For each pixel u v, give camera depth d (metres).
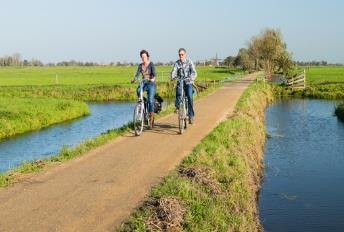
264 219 11.08
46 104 32.72
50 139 22.67
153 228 6.59
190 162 10.29
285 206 12.12
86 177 9.38
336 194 13.30
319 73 97.50
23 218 7.09
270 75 71.00
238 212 8.70
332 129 26.25
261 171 15.47
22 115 26.78
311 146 21.11
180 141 13.19
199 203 7.68
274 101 44.56
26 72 112.94
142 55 14.27
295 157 18.72
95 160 10.88
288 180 14.97
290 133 24.84
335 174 15.86
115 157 11.19
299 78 54.28
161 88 47.50
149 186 8.73
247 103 25.14
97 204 7.73
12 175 9.45
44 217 7.13
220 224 7.45
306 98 47.78
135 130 14.06
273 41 70.31
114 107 38.81
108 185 8.82
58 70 132.75
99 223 6.89
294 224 10.73
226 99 28.02
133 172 9.77
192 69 14.80
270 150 20.05
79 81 68.31
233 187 9.52
